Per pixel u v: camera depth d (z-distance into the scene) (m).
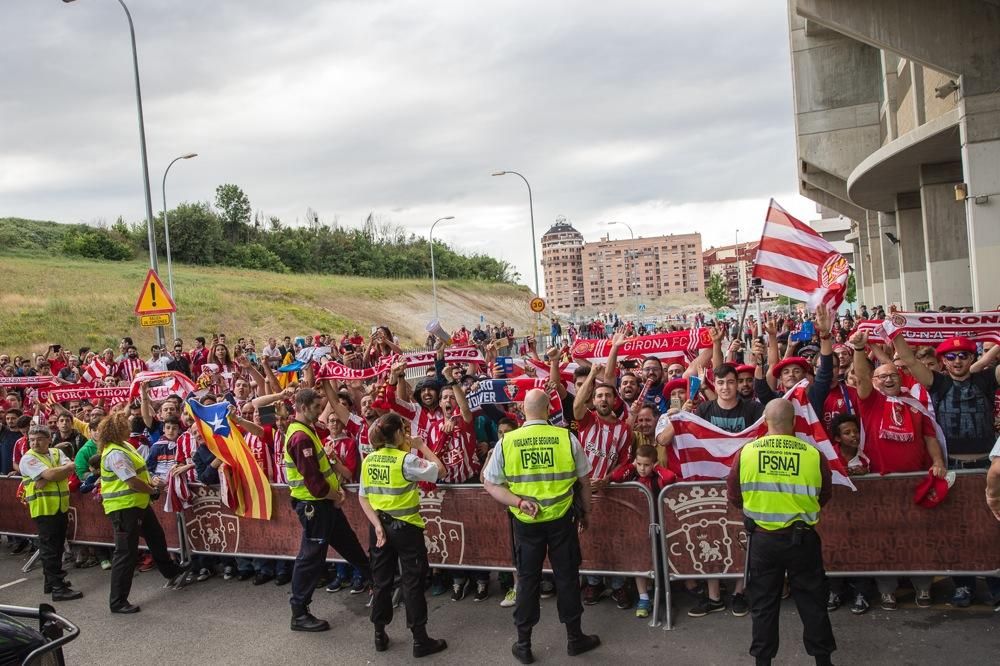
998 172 16.97
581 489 5.52
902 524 5.75
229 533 7.67
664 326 46.28
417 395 7.24
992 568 5.62
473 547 6.70
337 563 7.32
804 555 4.73
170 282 30.34
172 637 6.37
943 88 17.95
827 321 6.02
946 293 23.44
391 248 104.81
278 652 5.94
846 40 30.25
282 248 85.00
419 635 5.70
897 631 5.51
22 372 17.45
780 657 5.27
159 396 9.59
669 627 5.88
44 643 4.24
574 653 5.52
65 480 7.68
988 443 6.10
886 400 5.84
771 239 6.73
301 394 6.43
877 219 39.59
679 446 6.05
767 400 6.80
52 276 46.44
